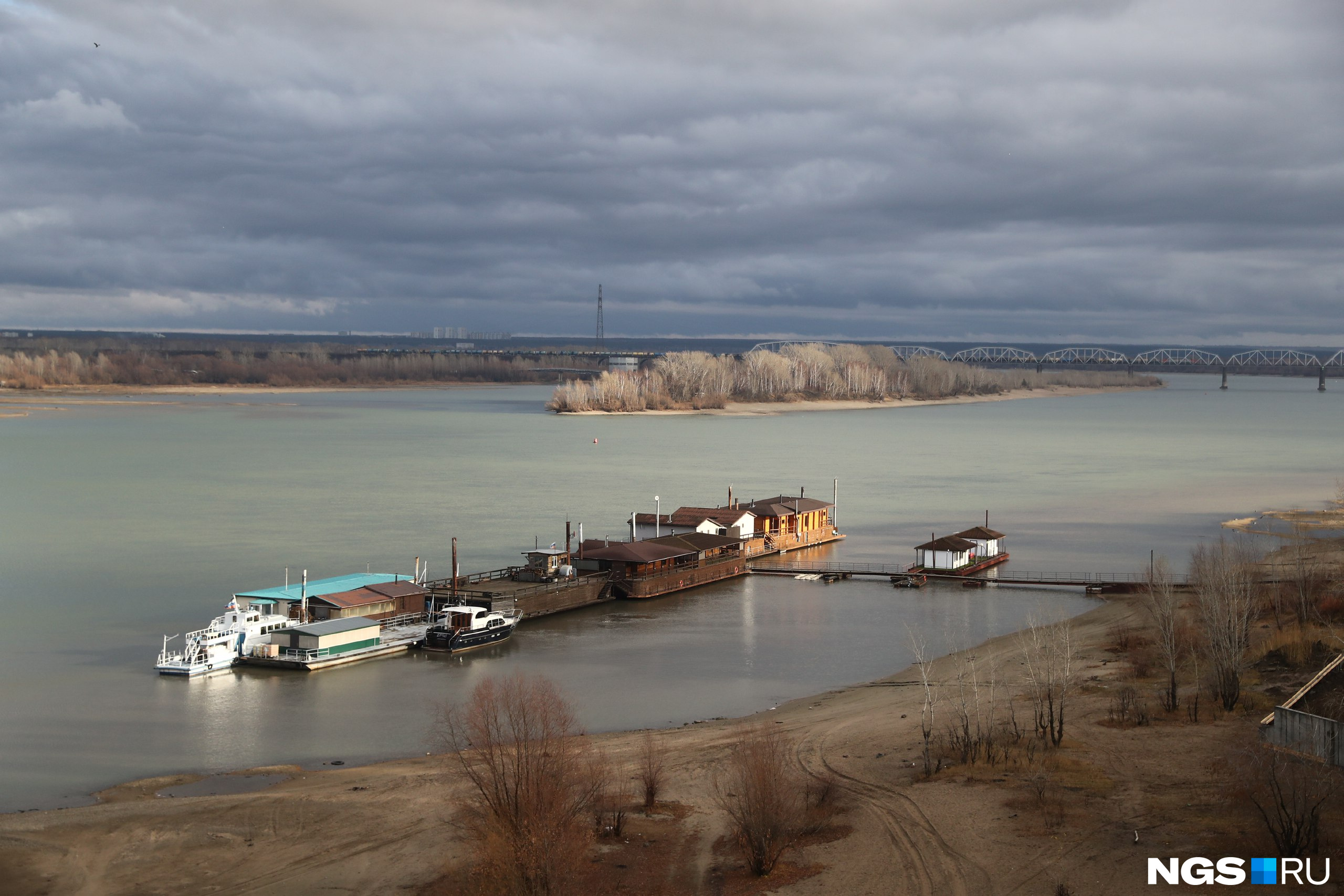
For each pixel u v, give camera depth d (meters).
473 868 49.06
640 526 143.25
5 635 99.94
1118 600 113.88
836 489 194.62
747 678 87.12
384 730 73.94
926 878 47.25
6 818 57.34
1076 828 50.84
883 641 98.88
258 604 100.75
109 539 147.75
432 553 137.50
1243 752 53.22
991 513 174.88
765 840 48.75
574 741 68.50
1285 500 186.62
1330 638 78.81
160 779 64.44
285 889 49.00
